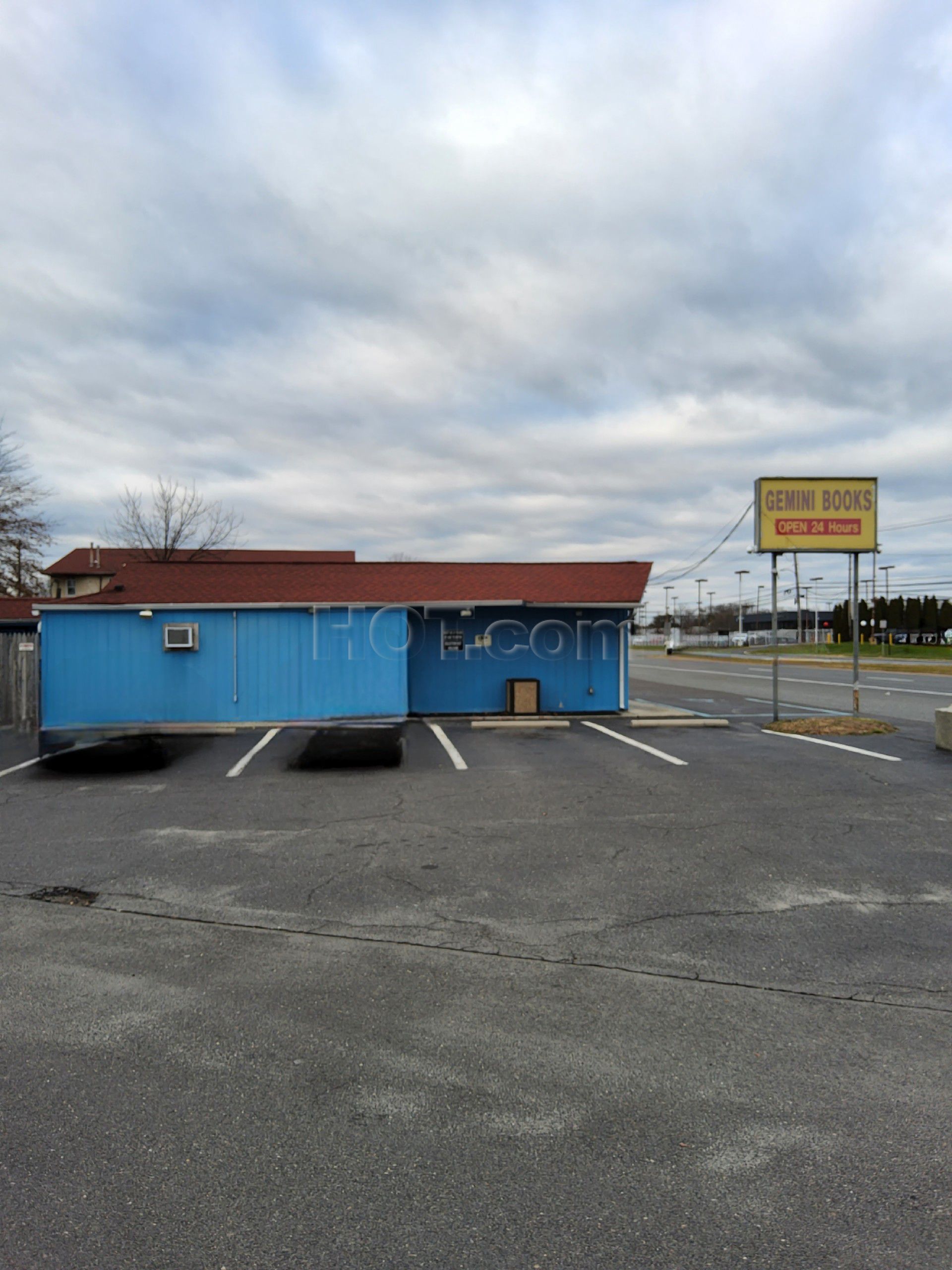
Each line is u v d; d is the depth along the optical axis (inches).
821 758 462.0
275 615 603.8
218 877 252.1
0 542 1402.6
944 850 277.0
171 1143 117.6
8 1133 120.0
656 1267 93.4
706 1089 132.7
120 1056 143.3
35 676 636.7
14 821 327.6
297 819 326.3
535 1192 107.0
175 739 546.3
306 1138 119.1
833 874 251.3
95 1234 98.7
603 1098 130.0
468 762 453.7
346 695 609.0
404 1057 143.3
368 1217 102.0
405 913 219.3
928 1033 152.3
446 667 690.8
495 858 269.7
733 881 245.3
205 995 168.9
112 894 236.1
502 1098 130.0
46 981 176.2
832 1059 142.6
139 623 592.7
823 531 609.9
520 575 718.5
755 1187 107.7
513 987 172.9
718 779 401.4
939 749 484.4
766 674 1373.0
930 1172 110.7
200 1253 95.7
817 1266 93.4
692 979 177.2
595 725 623.8
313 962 186.4
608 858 269.6
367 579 692.7
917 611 3176.7
